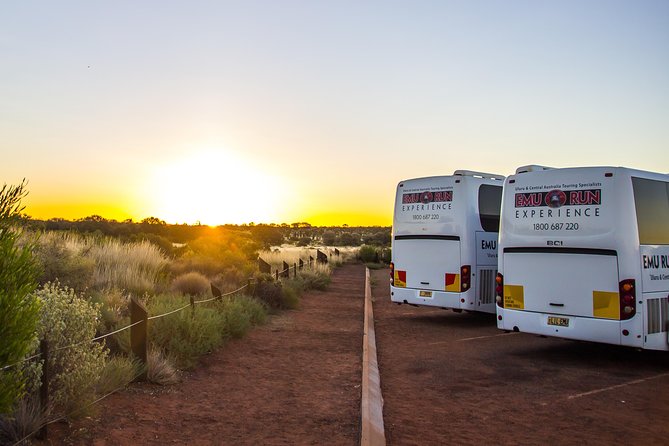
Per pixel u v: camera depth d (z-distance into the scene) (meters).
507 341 12.54
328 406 7.08
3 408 4.32
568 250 10.14
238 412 6.67
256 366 9.17
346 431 6.12
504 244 11.18
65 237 18.45
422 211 15.19
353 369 9.22
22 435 5.07
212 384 7.92
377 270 40.53
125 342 8.27
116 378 7.02
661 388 8.42
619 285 9.45
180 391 7.44
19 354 4.44
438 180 14.98
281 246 77.94
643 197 9.82
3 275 4.47
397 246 15.66
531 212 10.76
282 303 16.42
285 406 7.01
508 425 6.53
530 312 10.64
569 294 10.09
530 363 10.17
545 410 7.18
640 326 9.33
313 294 21.55
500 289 11.23
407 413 6.96
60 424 5.70
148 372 7.69
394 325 14.95
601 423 6.66
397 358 10.53
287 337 11.98
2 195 4.63
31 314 4.56
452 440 5.97
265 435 5.91
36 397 5.47
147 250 19.80
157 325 9.24
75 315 6.22
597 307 9.73
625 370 9.67
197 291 15.10
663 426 6.57
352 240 90.06
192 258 21.02
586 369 9.71
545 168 11.30
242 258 24.66
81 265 12.39
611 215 9.62
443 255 14.67
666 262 10.03
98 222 52.78
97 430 5.67
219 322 10.49
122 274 14.49
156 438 5.62
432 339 12.76
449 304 14.48
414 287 15.18
